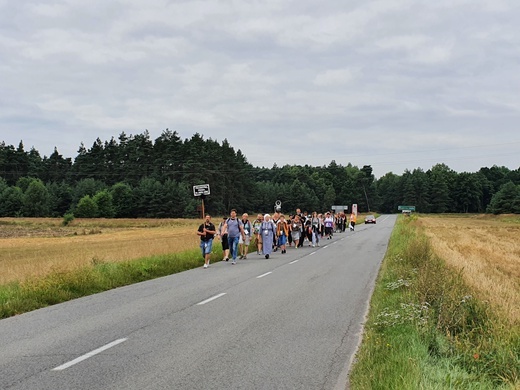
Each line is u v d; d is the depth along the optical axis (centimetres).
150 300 1219
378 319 902
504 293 1141
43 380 602
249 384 585
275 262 2216
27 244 4428
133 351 738
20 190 11488
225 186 11919
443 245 2669
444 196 17625
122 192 11469
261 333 852
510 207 13825
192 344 778
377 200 18938
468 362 627
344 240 3881
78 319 998
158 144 13500
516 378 560
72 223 8900
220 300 1199
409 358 599
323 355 714
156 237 5212
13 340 820
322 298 1223
